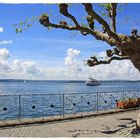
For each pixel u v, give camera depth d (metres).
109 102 24.20
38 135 13.92
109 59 19.36
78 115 19.48
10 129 15.30
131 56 13.98
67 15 13.94
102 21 13.16
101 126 16.27
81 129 15.45
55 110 20.03
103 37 14.46
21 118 17.97
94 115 20.20
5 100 18.31
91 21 16.45
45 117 18.44
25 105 19.39
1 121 16.78
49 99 20.45
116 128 15.57
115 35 13.59
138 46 13.72
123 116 20.06
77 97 21.75
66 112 20.64
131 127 15.06
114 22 14.82
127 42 13.51
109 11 15.99
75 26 14.59
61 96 20.36
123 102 23.22
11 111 18.28
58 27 14.70
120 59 19.28
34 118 17.98
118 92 25.31
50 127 15.98
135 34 14.25
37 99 20.25
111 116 20.09
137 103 24.34
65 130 15.19
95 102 22.38
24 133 14.35
